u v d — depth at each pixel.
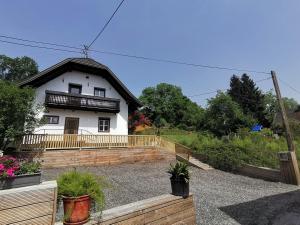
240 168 14.83
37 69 55.69
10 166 3.50
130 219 4.02
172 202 4.93
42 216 3.10
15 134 11.77
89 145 15.42
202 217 6.84
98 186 3.83
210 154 16.91
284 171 12.40
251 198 9.16
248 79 54.47
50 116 17.20
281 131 32.84
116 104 19.98
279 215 7.24
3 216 2.79
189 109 64.69
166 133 35.25
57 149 13.93
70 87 18.75
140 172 13.23
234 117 30.34
